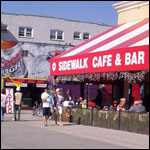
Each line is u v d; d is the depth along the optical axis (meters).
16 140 12.30
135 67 15.05
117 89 24.64
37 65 37.31
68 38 47.91
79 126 17.48
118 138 13.43
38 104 26.92
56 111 17.97
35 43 37.31
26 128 16.16
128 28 20.02
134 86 22.53
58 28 47.22
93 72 17.39
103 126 16.94
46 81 36.62
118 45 16.77
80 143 11.99
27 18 45.41
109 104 25.06
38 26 46.00
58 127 16.89
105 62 16.69
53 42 46.78
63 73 19.53
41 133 14.43
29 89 37.34
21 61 36.62
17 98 20.36
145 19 20.62
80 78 21.20
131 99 20.45
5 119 21.22
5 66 35.72
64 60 19.52
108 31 21.33
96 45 18.98
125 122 15.70
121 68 15.76
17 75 36.31
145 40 15.73
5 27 44.03
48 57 37.69
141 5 21.31
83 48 19.72
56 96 18.00
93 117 17.64
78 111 18.78
